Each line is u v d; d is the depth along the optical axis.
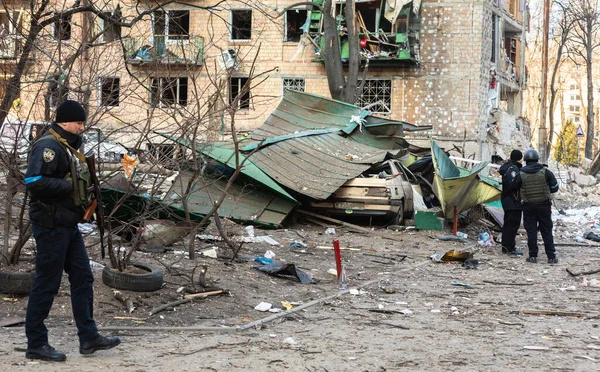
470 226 18.48
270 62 34.31
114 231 9.42
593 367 5.93
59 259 5.63
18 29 9.09
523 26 40.16
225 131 16.00
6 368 5.38
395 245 15.05
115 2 29.31
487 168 34.06
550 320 8.04
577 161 62.62
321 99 20.47
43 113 8.66
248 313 8.10
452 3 33.66
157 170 9.87
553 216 24.06
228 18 34.25
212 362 5.82
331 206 17.17
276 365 5.79
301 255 12.66
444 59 33.91
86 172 5.77
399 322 7.79
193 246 10.52
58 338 6.46
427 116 34.12
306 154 18.02
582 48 74.44
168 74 9.71
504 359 6.15
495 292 9.97
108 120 11.28
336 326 7.52
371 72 34.53
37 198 5.58
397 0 32.94
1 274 7.68
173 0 12.70
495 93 35.97
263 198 16.41
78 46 9.40
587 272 11.71
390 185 17.16
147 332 6.95
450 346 6.62
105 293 7.98
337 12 33.88
